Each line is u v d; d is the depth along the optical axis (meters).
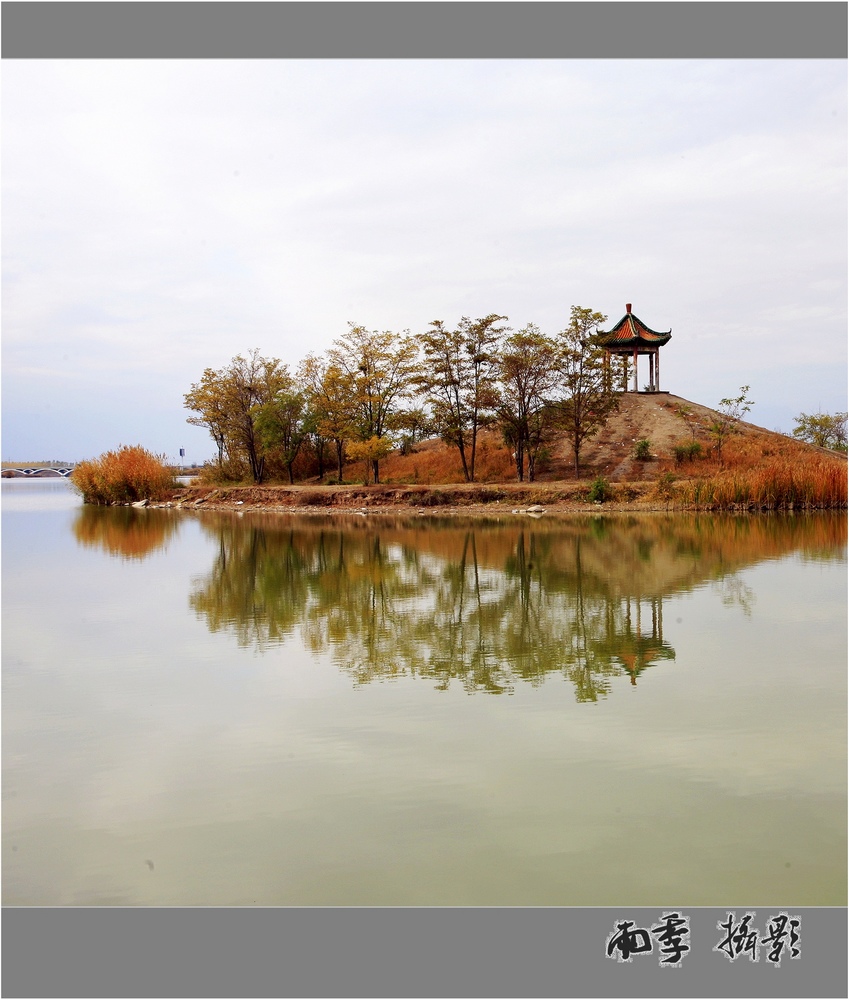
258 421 77.25
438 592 25.06
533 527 46.91
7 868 9.10
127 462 79.88
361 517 58.31
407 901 8.31
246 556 35.25
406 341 72.94
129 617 21.78
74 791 10.91
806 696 14.21
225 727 13.15
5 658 17.55
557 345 66.69
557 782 10.83
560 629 19.64
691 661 16.53
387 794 10.57
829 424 88.69
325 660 17.08
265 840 9.50
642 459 69.56
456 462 77.69
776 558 31.17
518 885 8.53
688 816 9.86
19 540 43.12
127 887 8.70
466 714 13.53
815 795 10.38
